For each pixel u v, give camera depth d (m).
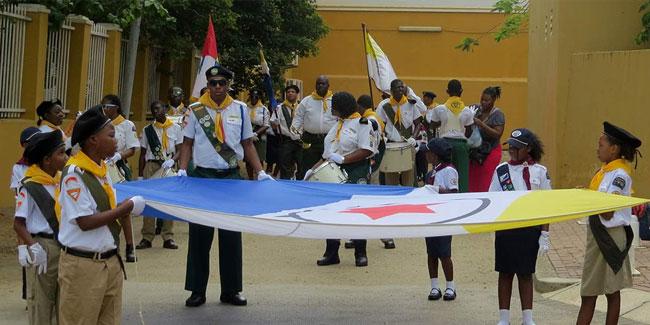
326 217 6.54
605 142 7.14
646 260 10.41
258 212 6.99
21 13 13.83
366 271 10.58
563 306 8.75
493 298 9.13
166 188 7.91
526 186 7.69
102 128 5.81
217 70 8.55
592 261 7.05
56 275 6.69
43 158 6.62
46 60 14.84
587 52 16.30
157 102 12.27
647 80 15.03
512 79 32.16
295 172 17.06
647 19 15.54
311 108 13.34
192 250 8.67
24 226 6.60
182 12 17.86
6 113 13.81
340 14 32.59
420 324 8.03
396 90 12.52
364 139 10.19
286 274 10.38
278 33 21.86
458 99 12.56
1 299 8.78
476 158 12.62
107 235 5.92
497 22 32.06
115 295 6.05
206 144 8.56
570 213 6.10
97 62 16.44
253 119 18.80
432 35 32.41
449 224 6.09
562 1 16.44
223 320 8.18
